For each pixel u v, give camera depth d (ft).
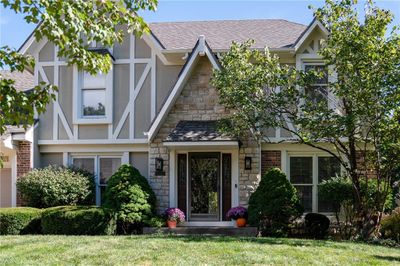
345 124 38.99
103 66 21.16
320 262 28.60
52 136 55.47
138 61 55.36
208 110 51.67
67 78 55.83
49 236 40.09
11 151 53.52
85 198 51.62
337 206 49.42
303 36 51.72
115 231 46.68
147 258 29.55
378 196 43.34
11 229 46.09
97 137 55.16
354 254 31.50
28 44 55.62
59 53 21.22
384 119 38.40
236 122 43.98
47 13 18.16
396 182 47.09
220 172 51.80
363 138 42.63
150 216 48.34
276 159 52.85
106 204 47.73
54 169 52.60
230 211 48.70
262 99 42.27
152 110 54.70
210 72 51.96
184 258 29.43
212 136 48.34
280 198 46.11
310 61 53.01
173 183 51.44
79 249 32.58
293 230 47.26
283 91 41.96
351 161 44.16
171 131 51.80
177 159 52.39
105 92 55.42
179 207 51.85
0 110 19.12
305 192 52.90
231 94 42.14
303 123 40.04
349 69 39.55
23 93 18.85
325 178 52.75
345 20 40.75
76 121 55.11
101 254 30.89
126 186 48.03
